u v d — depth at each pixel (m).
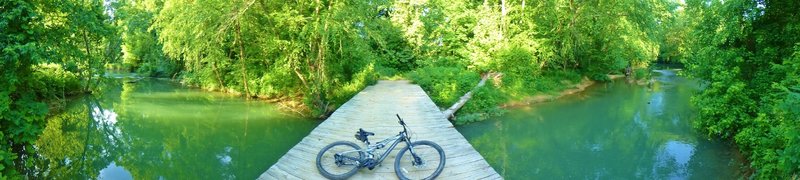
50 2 9.85
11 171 6.16
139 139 10.55
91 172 7.93
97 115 13.60
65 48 10.91
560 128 12.00
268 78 15.98
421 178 5.13
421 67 19.91
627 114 14.07
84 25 12.23
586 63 24.41
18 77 7.38
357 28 12.61
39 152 9.10
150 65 29.73
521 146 10.00
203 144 10.04
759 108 7.86
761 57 8.81
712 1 9.52
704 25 9.77
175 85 23.23
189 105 15.62
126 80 26.53
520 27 19.22
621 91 20.48
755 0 8.65
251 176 7.72
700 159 8.48
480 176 5.26
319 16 11.82
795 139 5.20
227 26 11.99
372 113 9.54
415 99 11.95
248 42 15.32
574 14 18.77
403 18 21.52
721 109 8.65
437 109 10.17
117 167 8.29
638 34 22.28
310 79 14.19
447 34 20.86
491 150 9.60
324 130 7.68
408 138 5.45
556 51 19.91
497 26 18.94
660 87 22.17
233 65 17.31
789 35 8.40
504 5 18.62
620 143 10.26
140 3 25.03
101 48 17.19
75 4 11.37
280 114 13.63
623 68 28.78
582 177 7.82
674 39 34.00
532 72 18.08
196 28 11.92
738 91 8.27
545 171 8.14
